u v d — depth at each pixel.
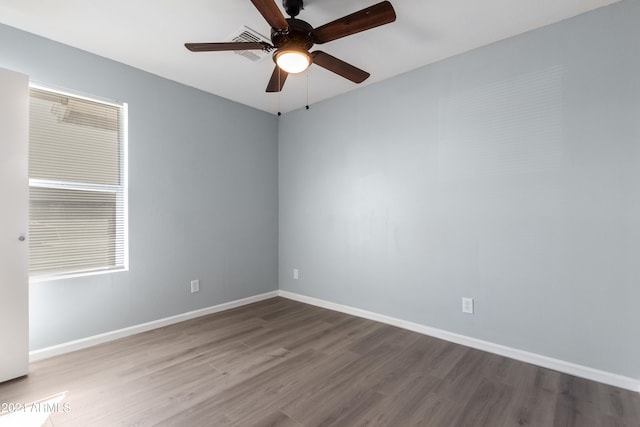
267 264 4.11
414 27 2.28
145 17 2.16
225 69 2.92
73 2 1.99
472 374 2.19
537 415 1.76
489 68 2.52
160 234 3.07
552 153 2.26
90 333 2.62
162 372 2.20
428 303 2.88
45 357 2.38
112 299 2.75
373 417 1.73
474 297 2.61
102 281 2.69
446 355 2.47
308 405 1.84
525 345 2.38
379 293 3.23
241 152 3.79
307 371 2.22
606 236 2.07
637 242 1.98
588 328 2.13
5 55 2.25
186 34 2.36
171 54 2.66
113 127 2.80
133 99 2.88
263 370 2.23
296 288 4.05
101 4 2.02
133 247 2.88
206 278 3.44
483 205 2.56
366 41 2.47
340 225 3.57
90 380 2.09
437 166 2.81
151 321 3.00
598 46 2.08
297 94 3.53
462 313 2.68
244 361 2.37
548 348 2.28
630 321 2.00
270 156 4.14
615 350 2.04
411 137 2.97
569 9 2.09
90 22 2.21
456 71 2.69
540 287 2.31
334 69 2.28
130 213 2.86
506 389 2.01
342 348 2.60
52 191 2.48
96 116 2.70
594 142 2.11
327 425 1.67
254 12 2.10
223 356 2.45
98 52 2.62
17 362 2.09
